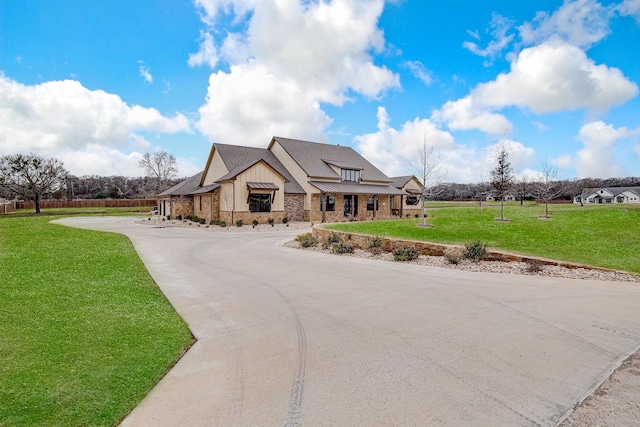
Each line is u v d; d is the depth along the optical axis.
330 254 12.80
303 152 33.41
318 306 6.43
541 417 3.00
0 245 12.34
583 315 5.62
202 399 3.42
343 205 31.88
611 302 6.31
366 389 3.51
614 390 3.43
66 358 4.16
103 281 8.06
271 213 27.47
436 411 3.10
